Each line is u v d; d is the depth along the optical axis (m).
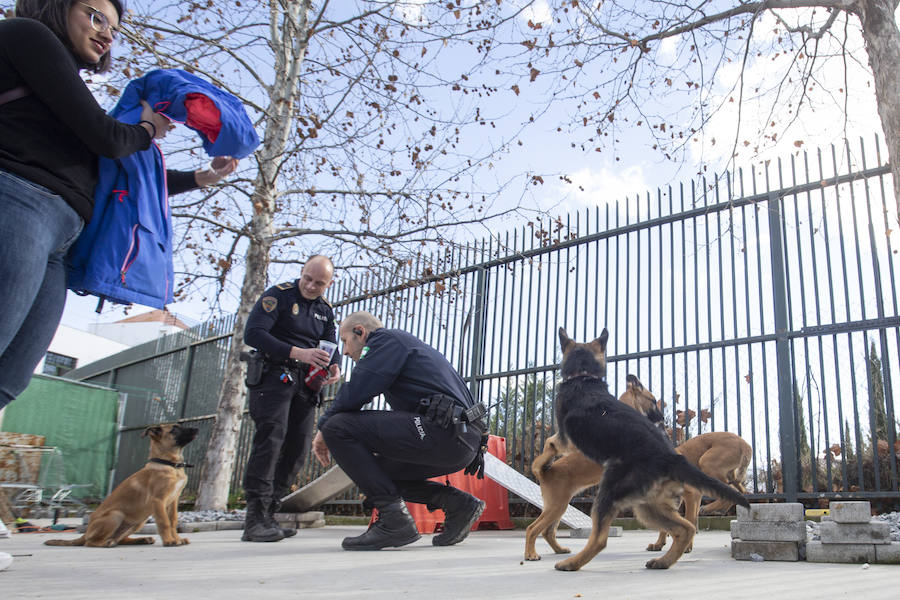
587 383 3.64
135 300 2.18
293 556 3.51
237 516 7.15
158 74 2.32
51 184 1.84
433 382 4.00
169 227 2.37
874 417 5.86
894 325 5.84
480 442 4.13
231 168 2.69
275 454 4.66
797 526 3.34
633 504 3.02
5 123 1.79
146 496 4.33
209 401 13.05
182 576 2.53
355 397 3.92
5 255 1.72
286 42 9.51
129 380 16.48
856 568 2.95
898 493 5.66
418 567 2.98
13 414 11.36
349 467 3.96
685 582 2.44
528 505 7.88
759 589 2.21
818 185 6.53
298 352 4.50
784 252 6.62
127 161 2.16
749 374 6.56
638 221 7.66
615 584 2.38
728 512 7.15
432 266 9.32
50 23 1.94
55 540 4.27
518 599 1.97
